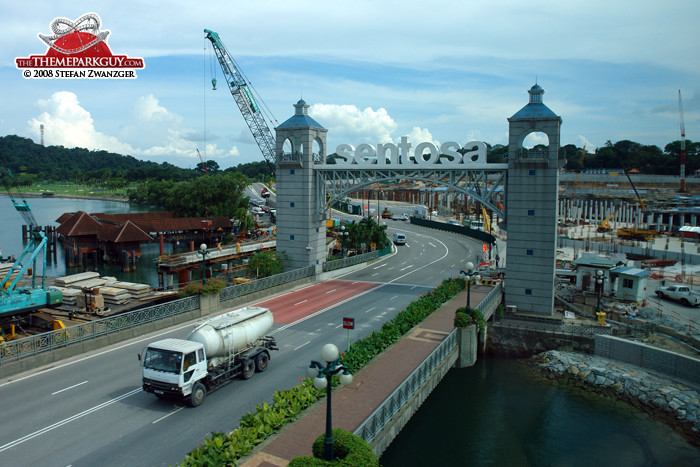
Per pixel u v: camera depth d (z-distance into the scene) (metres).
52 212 179.62
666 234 116.75
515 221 43.75
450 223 120.50
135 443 20.80
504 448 28.34
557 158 41.97
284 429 21.12
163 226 98.81
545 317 42.75
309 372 15.88
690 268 72.50
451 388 35.72
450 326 37.62
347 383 16.25
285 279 52.38
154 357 24.02
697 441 28.56
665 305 52.81
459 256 80.31
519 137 42.94
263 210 159.25
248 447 18.89
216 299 42.09
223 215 114.75
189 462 17.23
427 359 27.95
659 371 36.31
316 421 21.95
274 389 26.73
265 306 45.44
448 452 27.91
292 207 56.47
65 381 27.16
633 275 49.53
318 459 14.87
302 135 54.72
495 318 43.50
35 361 28.94
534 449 28.08
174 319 37.97
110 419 22.92
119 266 84.50
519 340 41.44
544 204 42.75
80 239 85.12
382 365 29.47
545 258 43.12
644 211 135.62
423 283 57.28
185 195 116.94
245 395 25.95
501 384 36.38
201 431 21.92
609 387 34.88
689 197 161.38
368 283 57.00
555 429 30.22
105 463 19.20
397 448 28.27
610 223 135.25
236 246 78.88
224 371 26.56
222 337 26.09
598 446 28.39
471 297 46.72
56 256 95.12
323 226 59.12
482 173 46.62
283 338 35.94
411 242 98.00
